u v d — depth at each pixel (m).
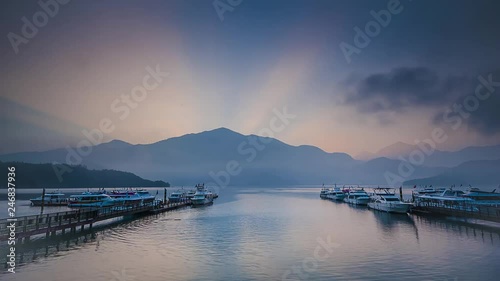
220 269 23.06
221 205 93.12
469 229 40.06
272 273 22.08
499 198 60.38
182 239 35.28
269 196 159.25
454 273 21.45
